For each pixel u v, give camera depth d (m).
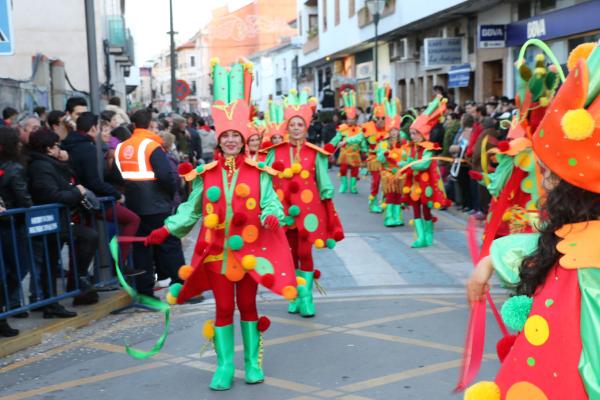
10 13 6.33
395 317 6.68
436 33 24.72
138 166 7.18
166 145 10.03
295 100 7.16
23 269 6.30
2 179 6.07
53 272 6.68
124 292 7.44
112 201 7.12
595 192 2.21
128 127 10.20
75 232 6.79
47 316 6.61
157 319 6.89
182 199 12.53
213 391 4.90
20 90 13.55
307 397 4.73
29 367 5.55
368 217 13.61
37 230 6.34
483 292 2.53
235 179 4.80
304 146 6.84
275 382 5.04
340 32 36.44
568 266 2.19
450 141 14.19
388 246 10.45
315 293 7.79
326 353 5.66
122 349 5.95
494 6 19.78
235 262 4.82
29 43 23.28
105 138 8.03
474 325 2.57
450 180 13.91
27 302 6.95
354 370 5.24
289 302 7.43
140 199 7.20
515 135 6.28
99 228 7.22
